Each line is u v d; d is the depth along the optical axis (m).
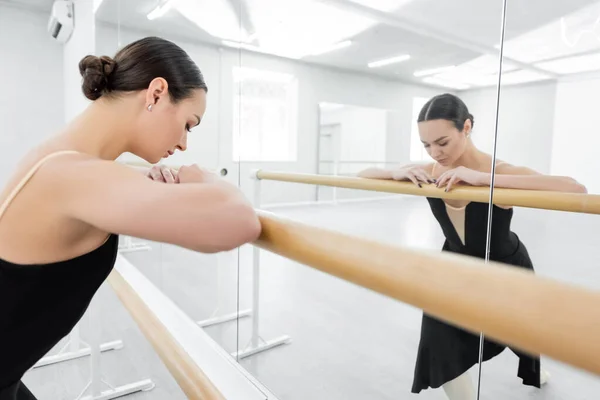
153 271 2.89
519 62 1.16
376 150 2.32
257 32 2.66
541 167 1.09
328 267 0.37
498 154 1.18
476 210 1.16
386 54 2.11
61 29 3.71
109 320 2.38
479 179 1.09
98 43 2.99
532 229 1.03
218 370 0.90
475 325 0.24
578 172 1.00
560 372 1.01
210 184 0.44
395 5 1.88
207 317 2.25
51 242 0.49
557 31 1.06
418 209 1.59
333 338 1.82
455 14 1.43
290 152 3.19
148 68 0.56
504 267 0.25
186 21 2.81
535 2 1.11
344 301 2.12
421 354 1.35
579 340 0.19
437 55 1.57
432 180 1.23
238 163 2.56
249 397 0.82
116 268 1.49
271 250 0.46
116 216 0.41
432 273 0.27
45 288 0.52
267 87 3.01
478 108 1.25
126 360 1.94
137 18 3.05
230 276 2.67
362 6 2.08
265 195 2.77
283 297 2.29
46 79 4.44
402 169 1.30
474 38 1.34
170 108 0.60
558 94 1.07
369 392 1.49
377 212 1.87
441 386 1.30
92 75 0.54
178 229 0.40
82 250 0.53
